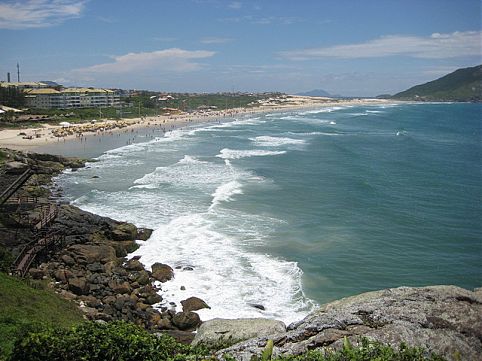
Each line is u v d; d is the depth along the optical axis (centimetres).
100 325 1217
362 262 3109
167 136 10706
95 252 3075
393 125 13550
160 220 3869
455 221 4025
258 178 5566
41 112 13925
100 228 3553
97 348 1114
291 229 3700
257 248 3297
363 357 861
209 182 5284
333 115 18538
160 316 2433
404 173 6069
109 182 5362
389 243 3466
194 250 3250
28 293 2156
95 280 2777
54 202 4406
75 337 1139
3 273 2406
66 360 1103
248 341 1090
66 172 6038
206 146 8744
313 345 971
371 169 6312
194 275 2872
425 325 1014
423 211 4319
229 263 3039
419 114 18838
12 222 3297
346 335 984
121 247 3200
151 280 2816
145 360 1119
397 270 3002
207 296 2617
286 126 13350
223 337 1351
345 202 4553
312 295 2634
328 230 3712
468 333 994
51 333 1164
